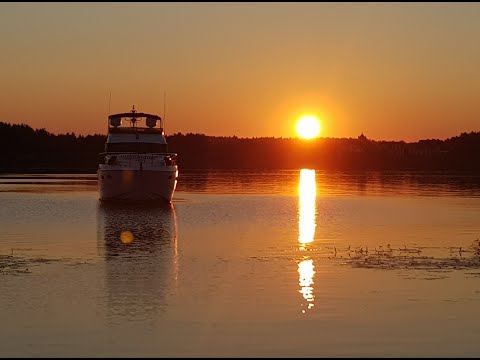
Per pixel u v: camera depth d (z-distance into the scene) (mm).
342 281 22203
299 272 23859
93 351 15164
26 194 66938
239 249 29641
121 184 51750
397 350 15258
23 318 17516
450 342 15773
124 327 16828
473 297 19859
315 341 15836
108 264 25328
